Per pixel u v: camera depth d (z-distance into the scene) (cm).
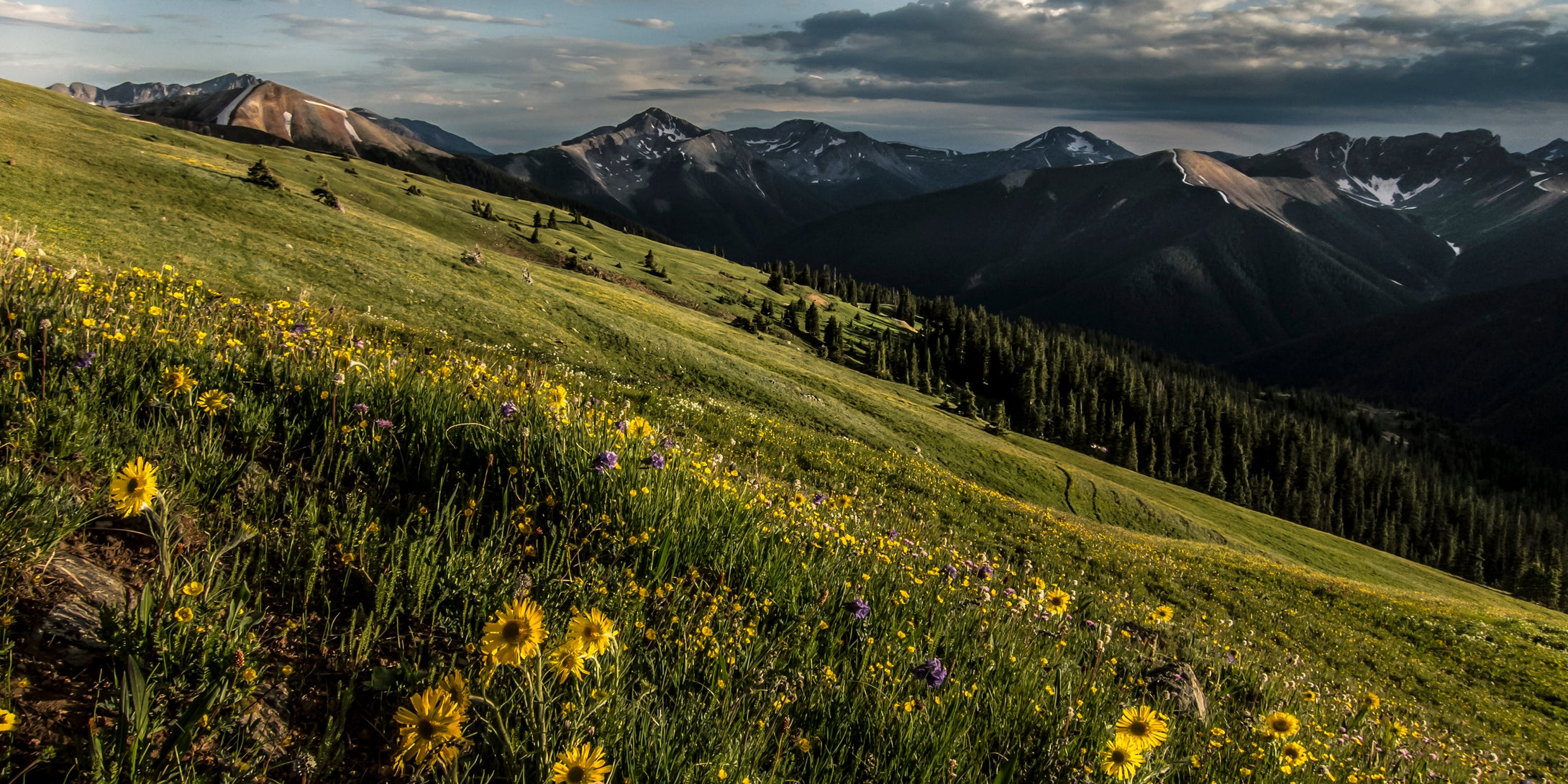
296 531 382
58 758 223
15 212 4300
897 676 414
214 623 285
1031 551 2077
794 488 982
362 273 5372
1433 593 7806
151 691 243
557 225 19050
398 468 483
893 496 2117
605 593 396
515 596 367
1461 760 968
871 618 493
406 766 263
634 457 552
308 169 15575
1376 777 602
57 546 310
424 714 210
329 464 460
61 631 266
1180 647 1003
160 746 238
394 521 422
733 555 498
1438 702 1881
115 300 636
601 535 464
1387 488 18288
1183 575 2338
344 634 326
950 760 338
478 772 266
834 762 331
